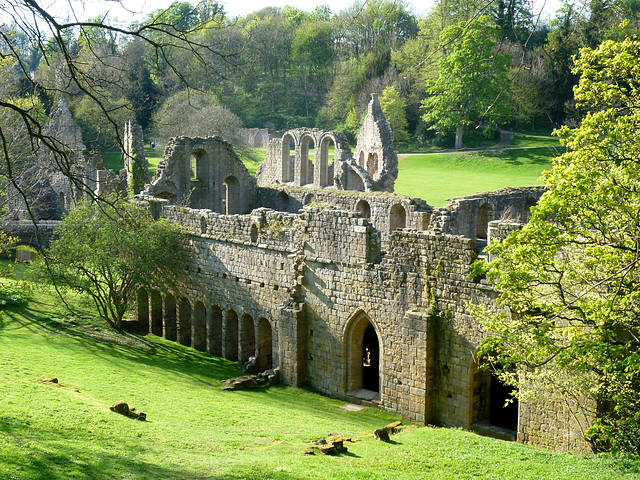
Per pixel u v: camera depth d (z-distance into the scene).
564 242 21.97
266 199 60.94
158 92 86.81
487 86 70.12
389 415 33.59
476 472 21.34
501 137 110.38
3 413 23.59
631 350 23.69
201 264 43.41
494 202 50.97
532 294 23.77
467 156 102.06
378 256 36.41
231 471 20.39
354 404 35.44
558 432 27.81
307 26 122.81
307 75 126.19
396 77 112.62
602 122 22.41
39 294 48.34
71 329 42.53
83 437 22.72
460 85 74.62
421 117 114.94
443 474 21.14
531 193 54.09
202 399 32.31
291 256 37.59
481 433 30.81
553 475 20.64
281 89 125.31
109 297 44.34
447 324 31.42
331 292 36.16
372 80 115.12
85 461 20.05
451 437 26.53
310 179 70.50
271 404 33.72
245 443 25.08
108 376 33.72
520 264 22.61
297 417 31.09
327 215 35.84
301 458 22.80
